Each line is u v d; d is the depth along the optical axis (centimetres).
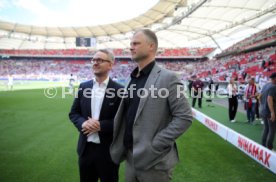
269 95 458
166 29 4050
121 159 218
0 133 638
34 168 398
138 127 186
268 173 386
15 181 349
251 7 2480
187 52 5256
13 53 5781
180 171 393
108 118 245
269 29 2933
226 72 2828
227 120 898
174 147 204
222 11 2745
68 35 5619
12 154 469
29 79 4394
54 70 5406
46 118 860
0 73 5109
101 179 243
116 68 5228
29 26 4897
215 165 420
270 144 473
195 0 2733
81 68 5512
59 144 540
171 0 2964
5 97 1555
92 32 5303
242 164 427
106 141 242
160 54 5319
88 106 252
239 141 523
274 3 2283
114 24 4622
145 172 183
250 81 833
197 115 930
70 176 368
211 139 604
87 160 246
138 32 199
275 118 462
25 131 663
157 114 183
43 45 6291
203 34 4056
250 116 853
